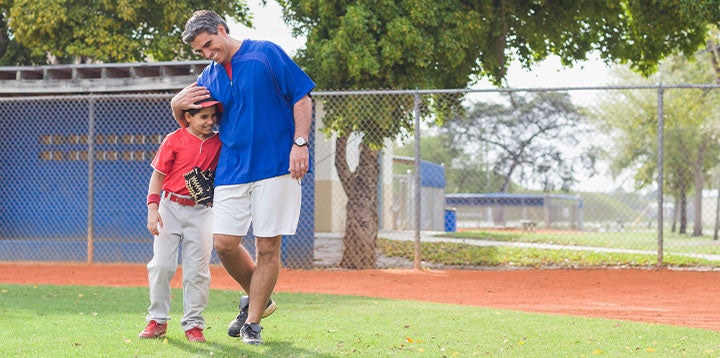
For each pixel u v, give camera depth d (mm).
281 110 7938
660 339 8766
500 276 17766
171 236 8234
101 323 9586
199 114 7957
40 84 21234
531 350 7945
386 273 18531
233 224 7914
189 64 19953
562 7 24125
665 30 22891
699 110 46844
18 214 24062
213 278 17422
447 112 25031
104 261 21219
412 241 30922
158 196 8289
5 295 13195
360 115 20562
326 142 37188
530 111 46844
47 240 21781
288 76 7914
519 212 58156
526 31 24734
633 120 48469
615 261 21453
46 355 7301
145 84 20438
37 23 23156
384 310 11195
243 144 7848
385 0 20500
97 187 23266
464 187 54312
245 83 7777
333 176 37562
